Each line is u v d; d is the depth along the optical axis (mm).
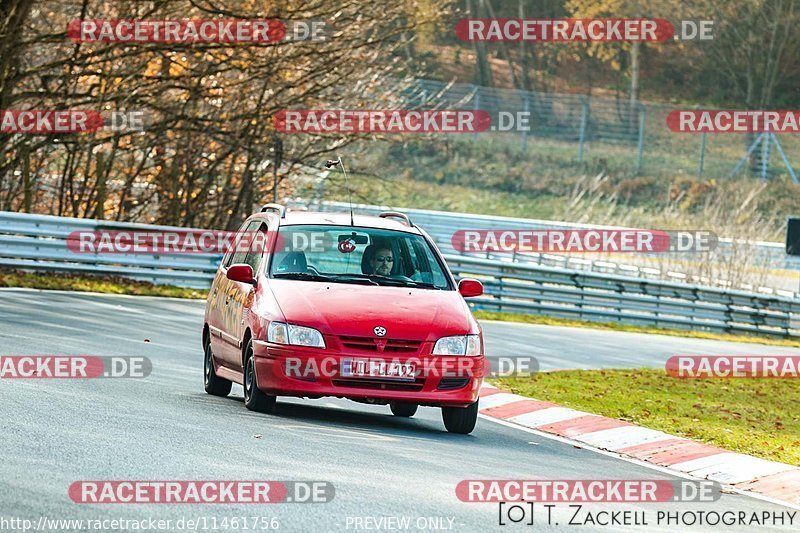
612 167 184625
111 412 30500
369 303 33031
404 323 32469
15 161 83625
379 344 32094
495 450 31000
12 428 26750
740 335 100938
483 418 39000
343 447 28203
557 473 28172
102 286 72938
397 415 38250
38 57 87562
